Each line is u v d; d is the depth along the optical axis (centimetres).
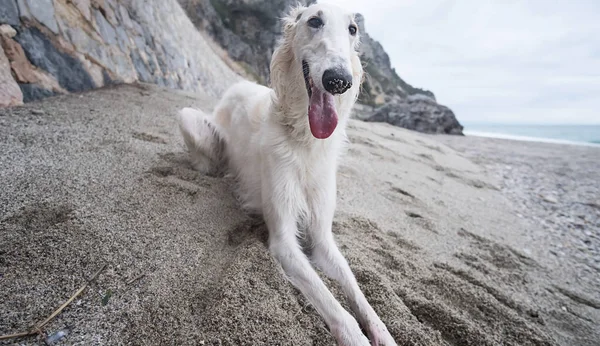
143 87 129
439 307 43
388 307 42
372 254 53
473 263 60
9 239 39
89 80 110
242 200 62
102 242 41
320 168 53
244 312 34
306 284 41
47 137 67
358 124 189
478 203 106
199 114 73
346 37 48
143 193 53
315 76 45
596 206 127
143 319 33
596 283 68
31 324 31
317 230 52
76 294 34
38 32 95
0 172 51
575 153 262
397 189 91
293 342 33
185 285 38
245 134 65
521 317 45
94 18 121
